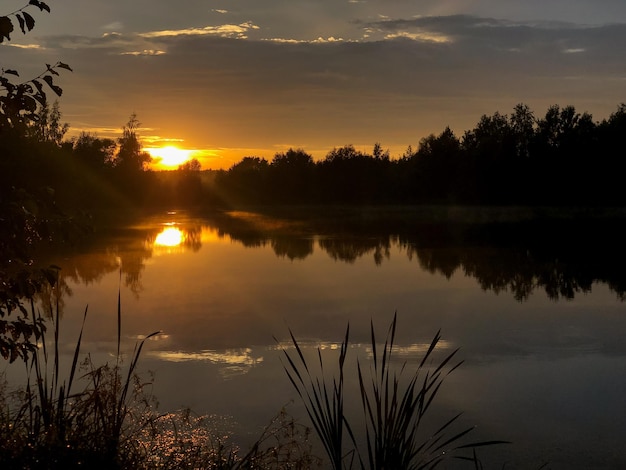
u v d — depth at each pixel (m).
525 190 52.75
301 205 70.94
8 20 3.06
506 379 8.79
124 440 3.53
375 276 18.55
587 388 8.46
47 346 10.15
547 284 16.98
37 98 3.31
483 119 65.25
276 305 14.02
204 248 26.47
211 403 7.53
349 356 9.87
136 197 60.50
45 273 3.42
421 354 10.03
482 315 13.05
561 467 6.22
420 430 7.00
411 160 69.25
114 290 16.02
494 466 6.22
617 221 41.75
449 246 27.47
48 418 3.39
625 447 6.68
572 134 51.38
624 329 11.80
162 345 10.48
